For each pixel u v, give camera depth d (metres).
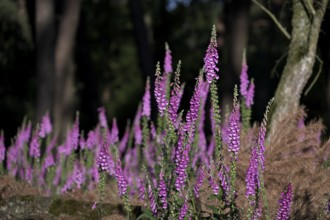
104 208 7.20
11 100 29.77
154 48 38.19
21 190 9.03
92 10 40.81
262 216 6.49
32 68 29.33
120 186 5.95
